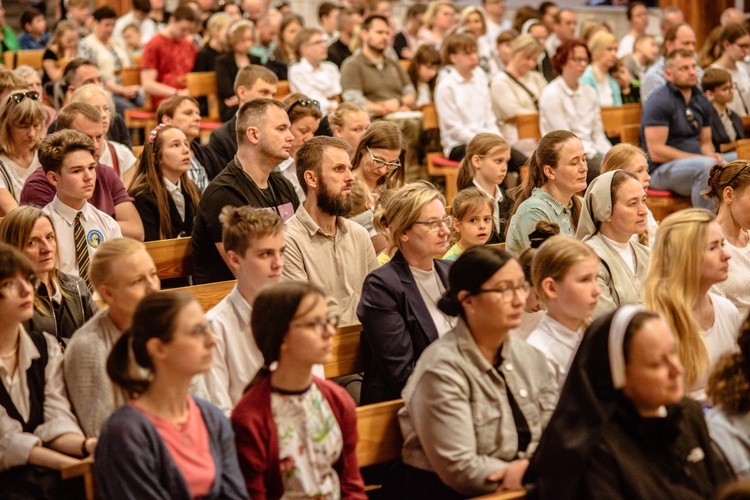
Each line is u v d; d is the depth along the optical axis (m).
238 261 3.70
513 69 9.45
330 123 6.80
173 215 6.04
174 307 2.87
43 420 3.37
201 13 13.37
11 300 3.32
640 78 11.32
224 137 7.16
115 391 3.31
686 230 3.85
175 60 10.93
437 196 4.14
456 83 9.09
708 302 4.04
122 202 5.74
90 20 13.35
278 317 3.05
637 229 4.51
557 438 3.04
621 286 4.50
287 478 3.10
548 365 3.48
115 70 11.77
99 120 5.94
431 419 3.26
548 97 8.72
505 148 6.07
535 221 5.14
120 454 2.79
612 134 9.09
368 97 10.23
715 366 3.33
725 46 9.66
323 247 4.66
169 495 2.83
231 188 5.18
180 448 2.90
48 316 3.88
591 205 4.59
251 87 7.36
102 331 3.38
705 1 13.27
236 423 3.09
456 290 3.31
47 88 9.45
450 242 5.04
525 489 3.13
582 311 3.56
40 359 3.44
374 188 5.87
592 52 9.73
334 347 4.13
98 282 3.34
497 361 3.41
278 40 11.16
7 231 3.94
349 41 11.38
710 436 3.20
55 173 4.90
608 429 3.01
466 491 3.23
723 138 8.41
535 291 3.72
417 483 3.42
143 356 2.88
